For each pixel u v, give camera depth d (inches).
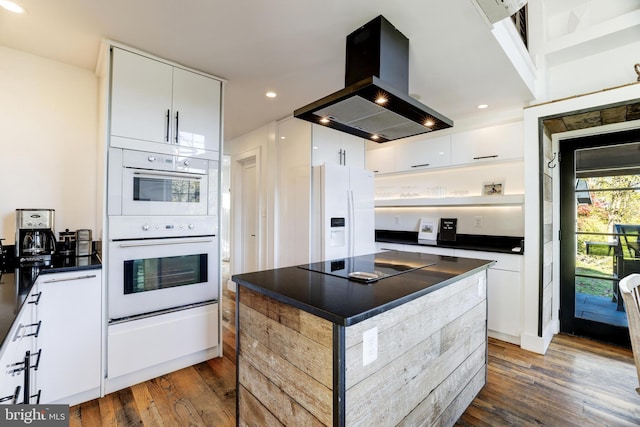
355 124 85.2
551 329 118.9
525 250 110.1
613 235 112.2
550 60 113.8
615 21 96.5
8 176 87.2
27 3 66.1
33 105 90.8
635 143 107.4
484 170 141.5
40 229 81.7
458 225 151.6
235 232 184.5
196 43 81.9
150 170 86.1
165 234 89.0
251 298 61.4
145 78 86.0
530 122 110.3
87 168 99.5
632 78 101.7
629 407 75.5
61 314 71.9
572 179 120.4
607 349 108.1
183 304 92.7
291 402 50.5
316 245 126.3
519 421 70.7
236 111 134.4
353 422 43.8
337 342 42.3
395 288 56.4
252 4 66.3
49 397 69.8
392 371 51.4
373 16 70.3
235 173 183.9
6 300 51.6
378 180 184.1
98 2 65.7
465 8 66.5
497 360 100.2
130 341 82.5
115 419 69.9
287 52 86.4
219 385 84.1
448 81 100.4
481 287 83.3
